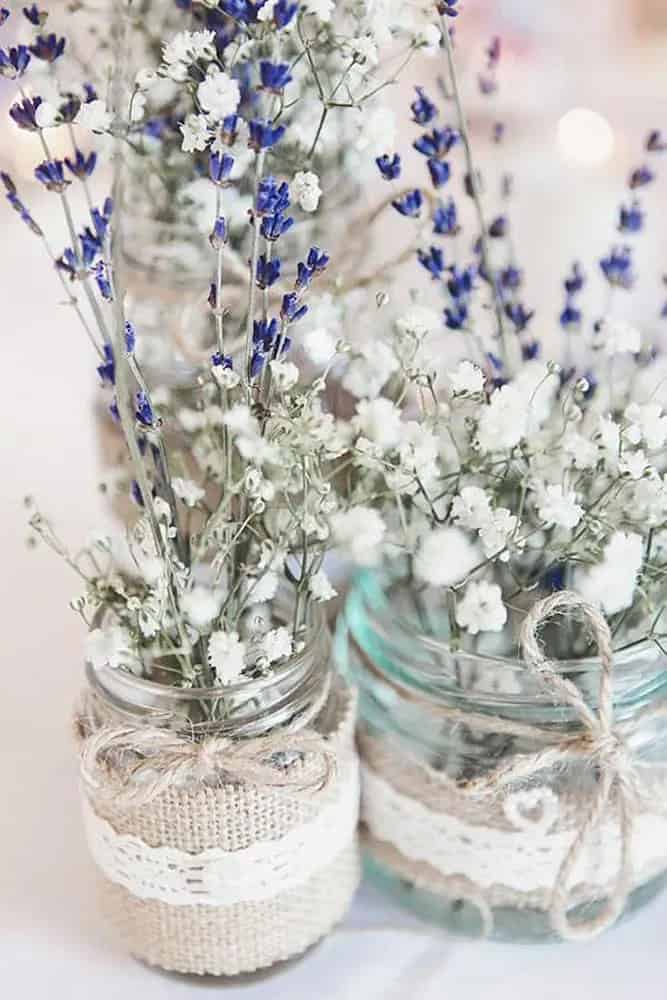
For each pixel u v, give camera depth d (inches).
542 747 17.2
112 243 16.6
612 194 33.9
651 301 28.6
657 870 18.2
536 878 17.7
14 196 16.8
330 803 17.5
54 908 19.0
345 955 18.5
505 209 25.0
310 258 16.5
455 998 18.0
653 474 16.6
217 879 17.1
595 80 41.1
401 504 17.4
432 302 23.1
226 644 16.1
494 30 40.5
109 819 17.2
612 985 18.1
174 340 20.0
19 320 31.4
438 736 17.6
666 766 17.7
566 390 19.0
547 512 16.3
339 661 18.9
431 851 18.0
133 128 18.7
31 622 22.7
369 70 20.1
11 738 20.9
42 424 27.0
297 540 17.9
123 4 19.5
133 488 17.4
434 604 18.2
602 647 16.7
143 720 16.7
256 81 18.1
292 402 16.8
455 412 18.1
